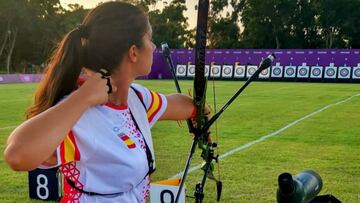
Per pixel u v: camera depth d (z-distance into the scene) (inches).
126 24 59.0
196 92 75.3
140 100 65.7
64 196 59.2
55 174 158.6
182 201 107.4
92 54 59.0
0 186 195.5
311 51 1289.4
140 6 65.1
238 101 611.8
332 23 1742.1
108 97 58.2
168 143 298.4
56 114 52.2
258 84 1106.1
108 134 57.6
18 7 1678.2
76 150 55.9
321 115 462.6
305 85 1073.5
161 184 109.3
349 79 1250.0
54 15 1793.8
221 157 255.6
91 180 57.1
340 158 254.7
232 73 1332.4
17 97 676.7
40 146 49.9
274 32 1752.0
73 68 59.1
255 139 318.0
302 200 81.0
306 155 263.0
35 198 165.3
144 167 60.7
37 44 1866.4
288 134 341.4
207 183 197.0
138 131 62.3
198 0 74.2
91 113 57.1
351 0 1696.6
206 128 75.6
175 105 72.2
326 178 211.5
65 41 60.2
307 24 1770.4
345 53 1257.4
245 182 202.8
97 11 60.1
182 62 1321.4
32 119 52.0
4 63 1923.0
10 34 1768.0
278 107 540.4
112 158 57.2
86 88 55.5
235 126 382.6
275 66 1315.2
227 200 177.5
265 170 225.8
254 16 1716.3
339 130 361.4
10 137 51.6
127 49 59.2
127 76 60.6
